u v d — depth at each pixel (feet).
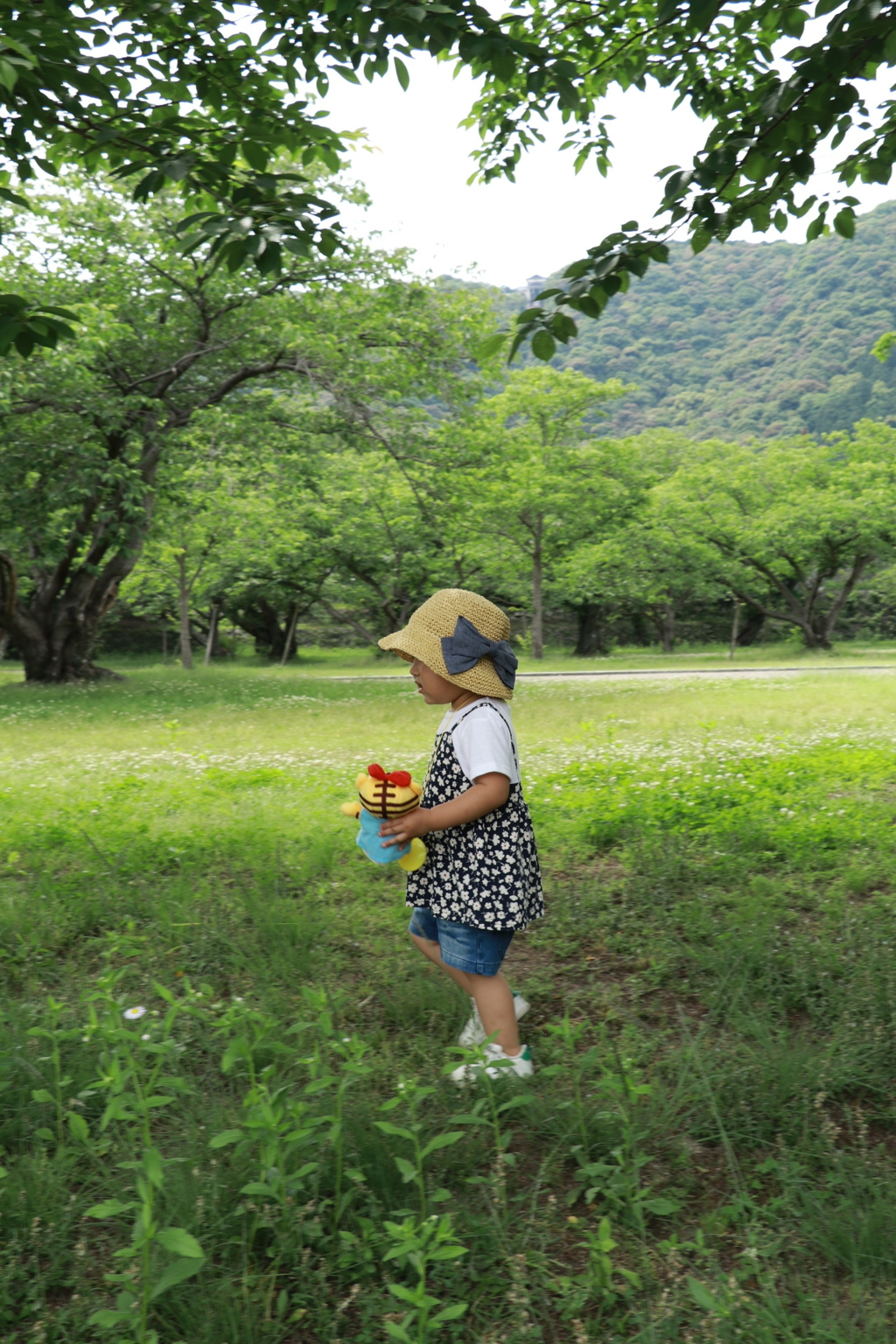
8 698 59.57
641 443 172.86
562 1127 7.80
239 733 39.27
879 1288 6.06
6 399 49.49
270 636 159.02
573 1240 6.72
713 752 28.81
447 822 8.37
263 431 66.13
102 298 59.36
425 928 9.83
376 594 125.90
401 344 60.23
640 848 16.47
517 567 135.03
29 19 11.03
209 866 16.30
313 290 56.03
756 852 16.62
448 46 11.80
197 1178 6.81
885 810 19.66
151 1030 8.36
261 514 103.86
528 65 12.18
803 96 11.68
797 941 11.82
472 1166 7.37
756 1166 7.54
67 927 12.91
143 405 57.82
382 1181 7.01
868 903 13.92
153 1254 6.23
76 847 17.15
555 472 124.26
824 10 11.59
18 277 54.80
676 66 17.30
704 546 132.57
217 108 14.06
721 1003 10.32
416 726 41.42
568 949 12.32
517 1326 5.77
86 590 71.00
